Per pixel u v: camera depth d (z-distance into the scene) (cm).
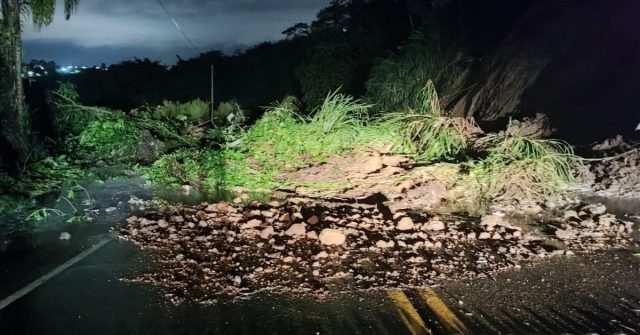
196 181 895
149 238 612
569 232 627
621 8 1152
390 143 967
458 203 765
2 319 433
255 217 687
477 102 1265
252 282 501
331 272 523
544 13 1279
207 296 473
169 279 506
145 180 912
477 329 421
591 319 436
